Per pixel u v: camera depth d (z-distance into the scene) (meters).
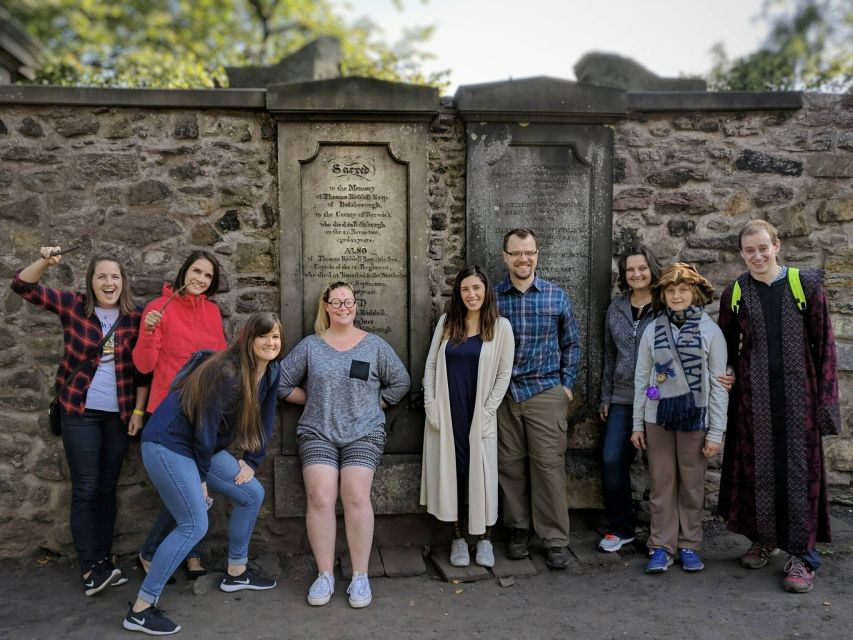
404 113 3.52
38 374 3.47
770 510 3.08
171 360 3.11
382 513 3.57
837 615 2.82
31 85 3.39
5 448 3.46
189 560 3.27
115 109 3.46
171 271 3.52
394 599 3.06
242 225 3.56
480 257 3.65
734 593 3.03
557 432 3.33
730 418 3.23
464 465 3.30
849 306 3.79
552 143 3.65
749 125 3.74
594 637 2.70
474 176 3.62
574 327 3.43
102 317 3.15
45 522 3.50
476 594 3.10
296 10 12.02
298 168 3.53
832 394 2.99
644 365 3.27
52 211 3.46
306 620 2.87
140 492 3.50
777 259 3.79
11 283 3.22
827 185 3.76
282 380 3.32
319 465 3.11
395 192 3.61
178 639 2.71
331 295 3.28
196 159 3.52
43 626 2.83
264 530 3.59
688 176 3.73
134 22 11.66
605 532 3.63
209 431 2.67
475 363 3.25
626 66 5.57
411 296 3.61
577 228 3.69
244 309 3.57
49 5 10.99
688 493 3.23
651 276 3.36
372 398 3.29
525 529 3.44
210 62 11.14
